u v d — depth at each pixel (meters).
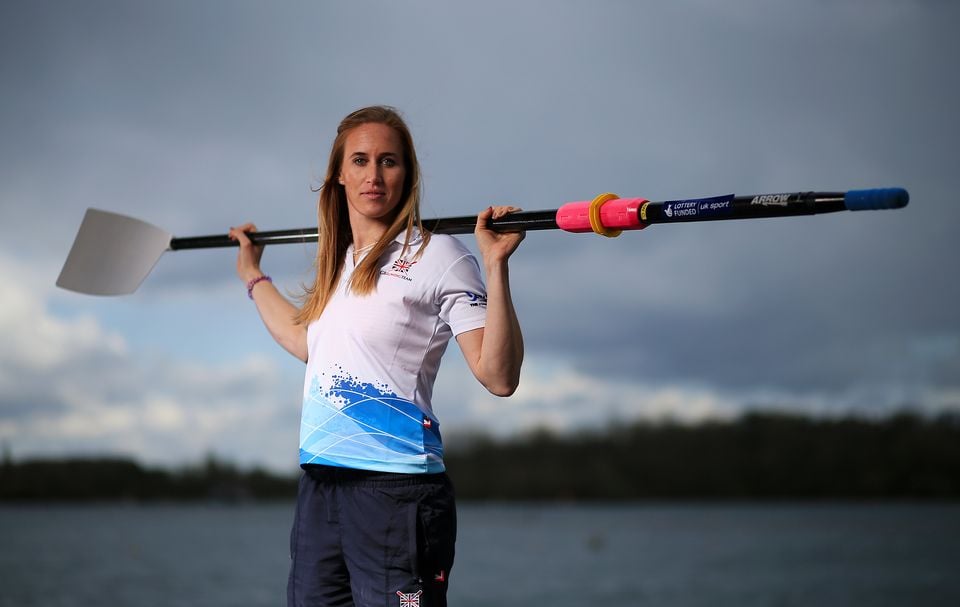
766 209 2.08
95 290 3.41
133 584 23.98
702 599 23.08
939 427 115.19
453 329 2.42
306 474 2.45
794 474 120.00
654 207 2.27
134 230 3.45
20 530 54.59
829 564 33.47
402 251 2.47
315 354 2.50
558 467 123.44
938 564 33.06
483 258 2.41
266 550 40.38
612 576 29.34
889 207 1.91
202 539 49.09
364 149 2.50
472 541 52.38
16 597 20.75
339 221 2.64
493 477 123.75
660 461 122.12
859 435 117.69
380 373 2.38
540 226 2.40
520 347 2.35
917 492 116.56
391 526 2.30
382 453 2.33
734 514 93.88
